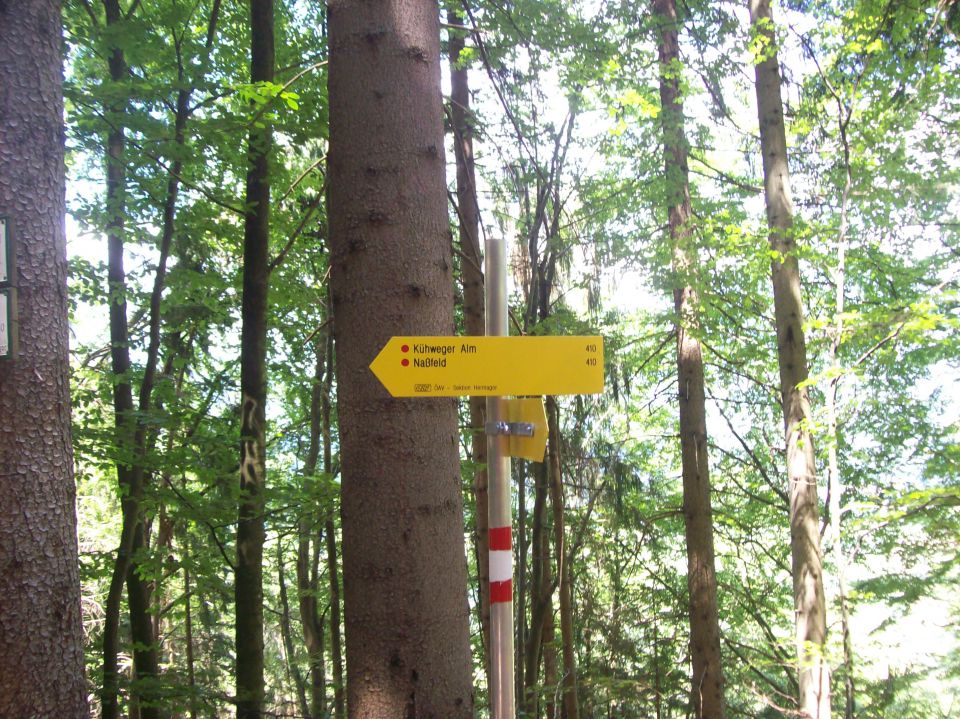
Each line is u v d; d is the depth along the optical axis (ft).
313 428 32.63
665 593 33.42
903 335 16.79
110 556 20.74
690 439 27.55
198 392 30.83
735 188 31.04
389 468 7.67
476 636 29.55
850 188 18.99
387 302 7.86
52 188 9.38
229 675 38.99
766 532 36.96
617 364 30.86
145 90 16.84
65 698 8.96
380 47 8.21
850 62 20.25
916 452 25.63
